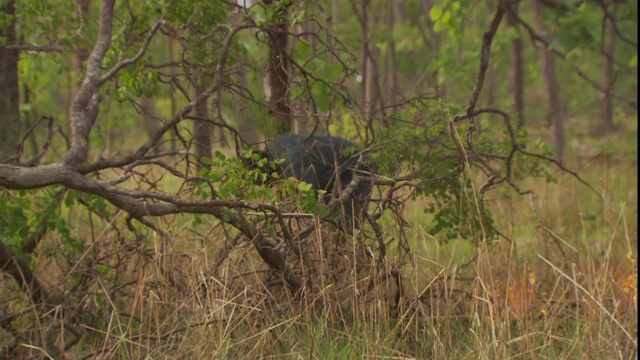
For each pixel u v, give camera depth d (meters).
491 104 32.88
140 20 11.29
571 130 34.56
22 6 11.54
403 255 10.83
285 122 11.65
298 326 9.23
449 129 11.24
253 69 11.22
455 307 10.17
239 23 10.34
